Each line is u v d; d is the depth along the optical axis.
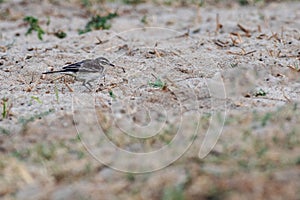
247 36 23.09
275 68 19.33
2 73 19.84
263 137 14.03
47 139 14.48
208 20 27.16
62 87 18.50
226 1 31.55
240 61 19.94
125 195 12.03
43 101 17.02
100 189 12.30
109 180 12.66
